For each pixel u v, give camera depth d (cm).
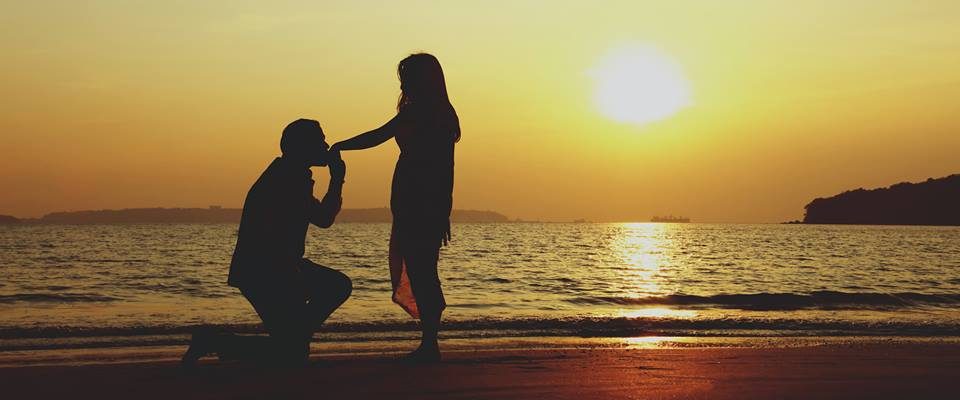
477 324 1023
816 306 1520
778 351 646
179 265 3009
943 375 498
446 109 507
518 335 943
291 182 471
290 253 471
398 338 888
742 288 2070
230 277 472
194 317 1177
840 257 4016
